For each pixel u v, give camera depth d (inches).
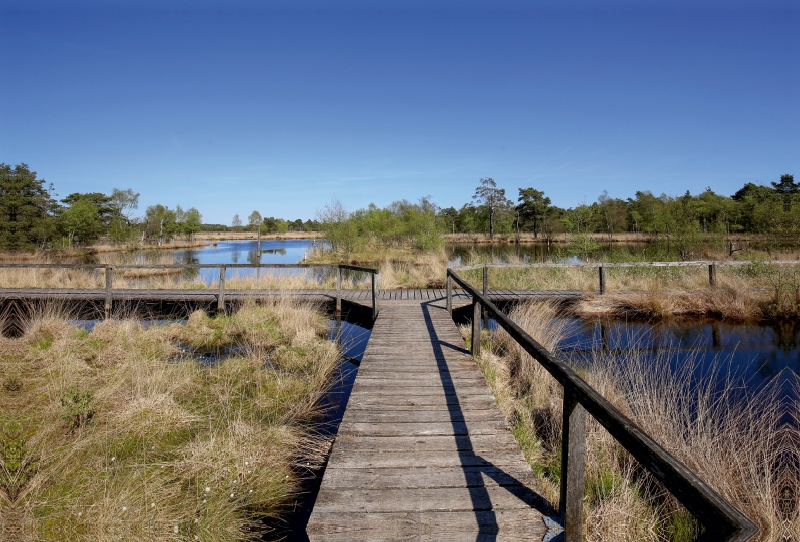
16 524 103.7
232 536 111.0
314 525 96.0
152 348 270.5
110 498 113.3
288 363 254.4
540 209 1961.1
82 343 268.2
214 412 182.7
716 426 148.7
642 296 397.4
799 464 139.4
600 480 129.6
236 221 3243.1
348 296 430.0
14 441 138.6
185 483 131.0
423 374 201.2
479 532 94.5
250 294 421.4
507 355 261.0
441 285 533.0
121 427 157.5
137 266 397.1
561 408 177.2
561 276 530.0
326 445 164.1
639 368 220.4
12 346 261.9
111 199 1638.8
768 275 398.3
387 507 102.6
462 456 127.0
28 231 1117.7
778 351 275.0
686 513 116.2
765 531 106.7
